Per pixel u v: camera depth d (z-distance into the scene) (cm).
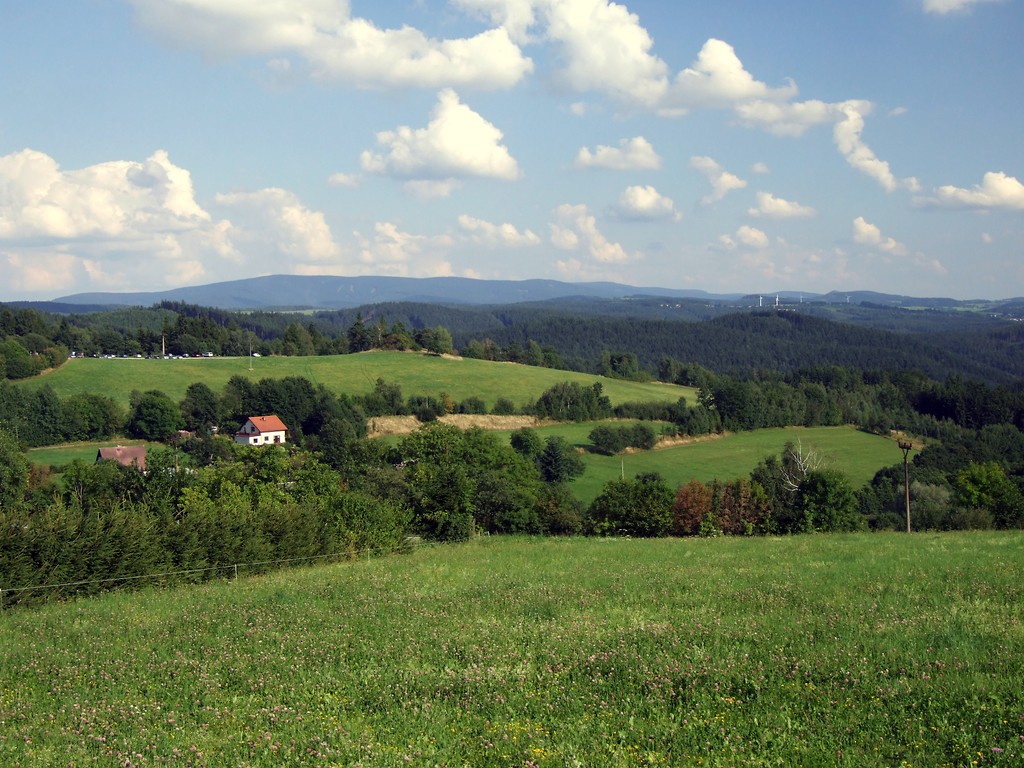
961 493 6334
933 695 1042
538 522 6444
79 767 965
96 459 9019
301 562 3469
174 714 1161
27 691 1346
